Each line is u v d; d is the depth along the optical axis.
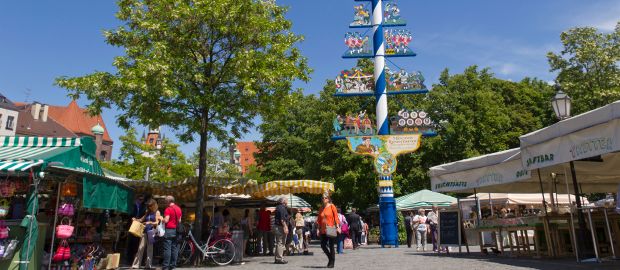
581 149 8.07
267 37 14.82
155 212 12.46
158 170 39.25
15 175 9.44
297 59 15.82
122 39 14.64
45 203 10.55
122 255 14.80
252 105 14.62
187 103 13.78
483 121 32.66
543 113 39.75
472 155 30.77
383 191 21.73
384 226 21.56
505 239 17.19
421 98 32.91
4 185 9.45
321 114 32.03
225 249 12.91
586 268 8.26
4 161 8.76
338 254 16.44
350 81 23.23
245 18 14.23
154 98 13.33
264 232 17.03
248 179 15.58
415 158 31.50
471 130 31.48
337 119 22.34
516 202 21.23
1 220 8.66
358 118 22.28
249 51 13.99
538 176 12.46
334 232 10.84
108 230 13.17
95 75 13.37
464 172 12.34
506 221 12.09
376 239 29.30
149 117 13.64
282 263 12.68
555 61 35.38
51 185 10.38
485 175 11.56
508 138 34.94
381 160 21.77
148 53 13.41
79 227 11.64
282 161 39.12
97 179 10.70
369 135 21.98
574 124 8.25
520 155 10.36
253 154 43.34
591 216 10.34
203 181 14.03
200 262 13.04
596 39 34.19
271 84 14.24
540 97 40.78
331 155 31.81
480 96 32.75
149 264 12.04
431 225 17.30
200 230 13.53
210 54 14.47
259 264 12.62
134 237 13.81
